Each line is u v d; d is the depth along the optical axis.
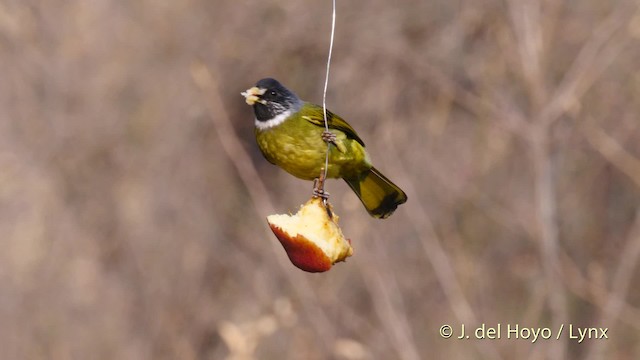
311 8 27.08
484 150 24.89
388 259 22.45
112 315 25.28
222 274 25.92
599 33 22.20
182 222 26.55
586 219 25.22
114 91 27.08
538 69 20.45
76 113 26.81
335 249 11.95
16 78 26.58
